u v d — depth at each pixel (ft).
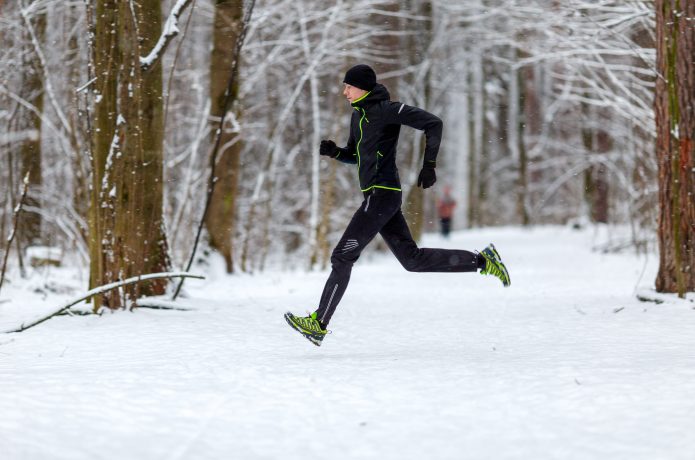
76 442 20.89
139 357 34.40
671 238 53.52
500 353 35.12
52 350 36.52
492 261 35.01
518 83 198.90
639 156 101.60
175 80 100.37
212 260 86.43
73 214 78.89
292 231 148.25
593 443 20.79
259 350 36.50
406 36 130.52
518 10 86.12
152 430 22.16
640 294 54.60
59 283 68.18
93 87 50.37
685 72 51.62
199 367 31.37
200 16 103.50
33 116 87.25
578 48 80.89
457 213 253.03
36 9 76.48
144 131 52.95
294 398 25.90
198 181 93.30
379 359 33.42
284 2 98.84
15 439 20.81
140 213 50.16
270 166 121.29
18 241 72.69
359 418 23.49
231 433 21.98
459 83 149.18
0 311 52.49
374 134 33.88
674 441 20.70
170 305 51.42
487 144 229.04
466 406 24.71
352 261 34.27
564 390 26.35
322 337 34.37
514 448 20.53
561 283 73.72
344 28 109.81
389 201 34.17
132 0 48.37
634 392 25.77
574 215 209.26
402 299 61.21
